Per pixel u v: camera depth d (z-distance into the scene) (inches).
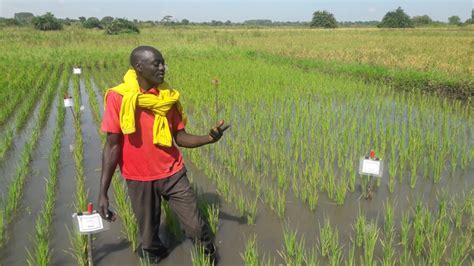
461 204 190.7
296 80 522.6
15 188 198.7
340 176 230.7
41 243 149.0
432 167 235.1
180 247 161.6
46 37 1300.4
